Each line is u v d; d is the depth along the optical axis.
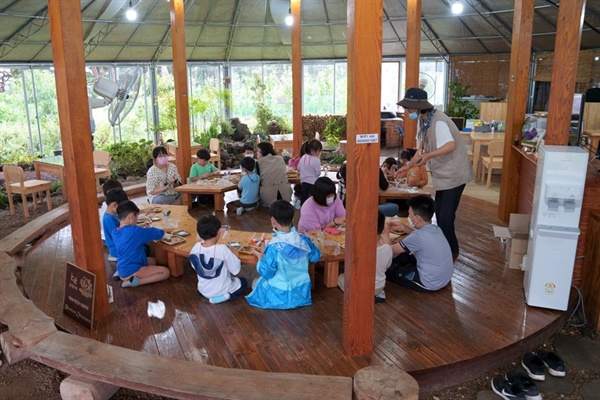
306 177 6.27
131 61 12.65
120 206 3.93
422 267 3.85
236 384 2.58
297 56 7.56
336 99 14.98
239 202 6.43
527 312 3.56
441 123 4.14
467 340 3.18
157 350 3.10
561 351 3.36
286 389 2.54
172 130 13.34
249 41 13.17
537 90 12.28
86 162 3.26
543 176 3.40
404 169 4.32
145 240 4.00
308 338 3.23
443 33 12.30
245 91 14.98
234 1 11.02
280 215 3.52
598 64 10.32
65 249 5.04
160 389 2.58
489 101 12.88
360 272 2.90
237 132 13.22
